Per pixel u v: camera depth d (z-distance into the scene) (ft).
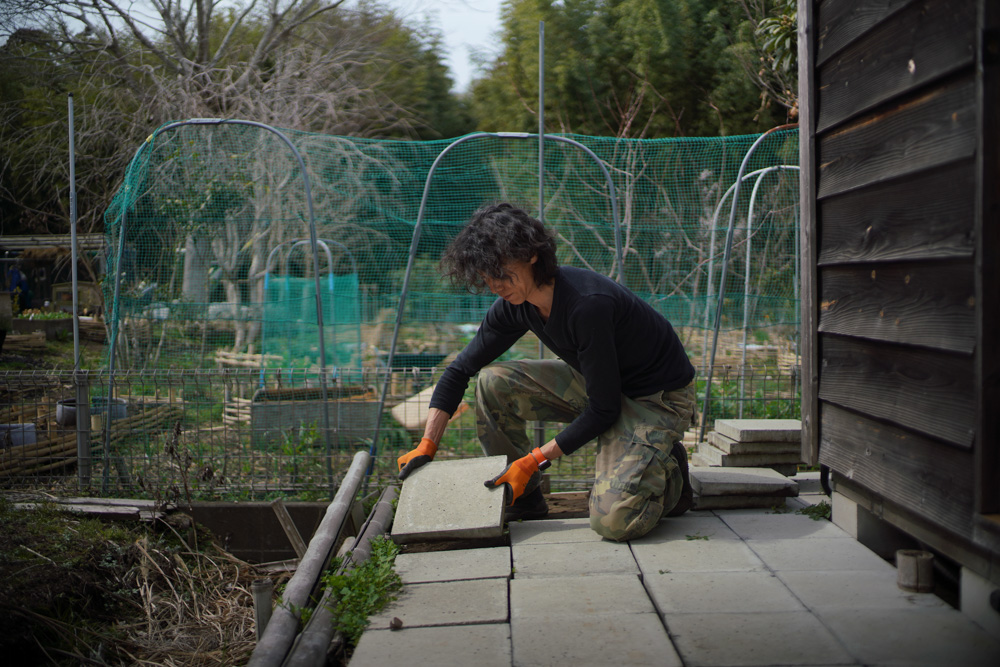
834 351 8.95
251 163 27.71
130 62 43.34
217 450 15.56
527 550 8.93
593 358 8.80
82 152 35.42
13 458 14.62
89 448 14.05
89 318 42.88
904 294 7.30
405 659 6.26
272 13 44.50
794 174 24.13
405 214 33.68
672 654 6.13
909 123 7.11
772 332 27.35
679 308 29.01
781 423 12.32
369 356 27.61
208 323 27.48
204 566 11.64
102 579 10.33
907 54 7.06
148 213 23.75
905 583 7.33
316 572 8.09
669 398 9.63
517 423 10.59
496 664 6.09
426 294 30.48
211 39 48.29
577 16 49.75
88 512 12.03
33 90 41.09
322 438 16.03
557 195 34.32
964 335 6.35
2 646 8.05
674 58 46.83
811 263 9.27
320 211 32.63
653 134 48.96
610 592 7.47
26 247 48.39
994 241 6.02
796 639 6.33
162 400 17.92
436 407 10.44
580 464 15.61
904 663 5.88
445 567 8.41
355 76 44.75
